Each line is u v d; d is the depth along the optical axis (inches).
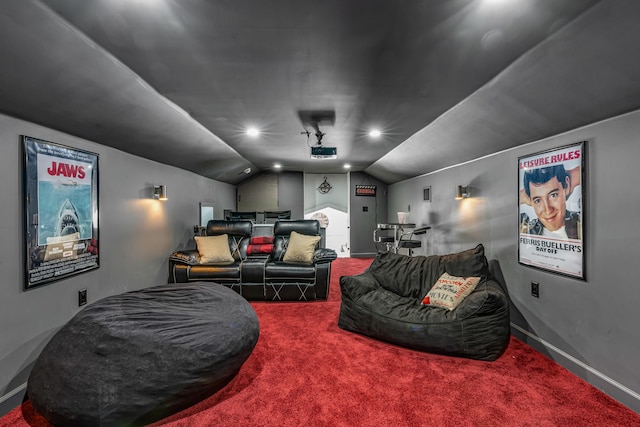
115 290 113.2
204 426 65.3
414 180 220.8
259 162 226.7
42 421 67.3
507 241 115.1
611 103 69.1
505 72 74.6
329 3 49.2
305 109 104.3
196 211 195.6
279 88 85.7
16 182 72.9
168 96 90.9
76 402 60.2
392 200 275.4
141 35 57.8
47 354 67.0
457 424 65.4
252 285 151.7
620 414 67.7
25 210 74.5
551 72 68.5
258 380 82.3
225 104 98.7
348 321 115.0
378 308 107.7
